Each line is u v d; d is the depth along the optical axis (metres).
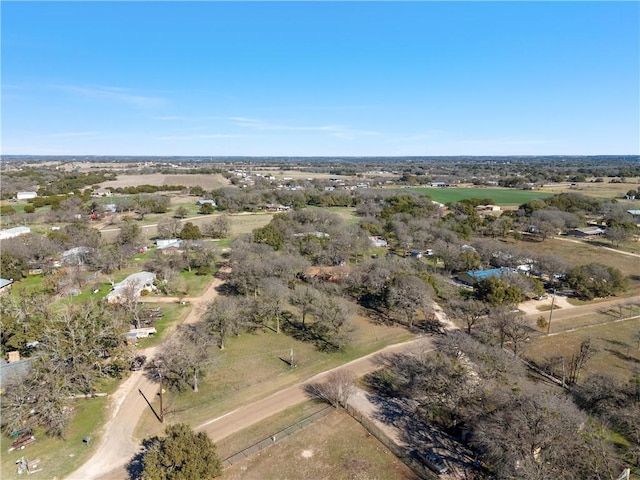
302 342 65.81
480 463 39.88
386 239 128.62
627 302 82.81
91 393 50.41
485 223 144.25
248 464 39.81
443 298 83.25
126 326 61.78
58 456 40.56
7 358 55.62
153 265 98.19
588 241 133.12
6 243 101.25
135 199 187.38
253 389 52.72
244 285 81.00
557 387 53.00
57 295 82.38
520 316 69.75
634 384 46.59
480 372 46.44
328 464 39.91
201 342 56.41
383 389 52.97
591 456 34.03
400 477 38.47
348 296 83.62
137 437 43.47
